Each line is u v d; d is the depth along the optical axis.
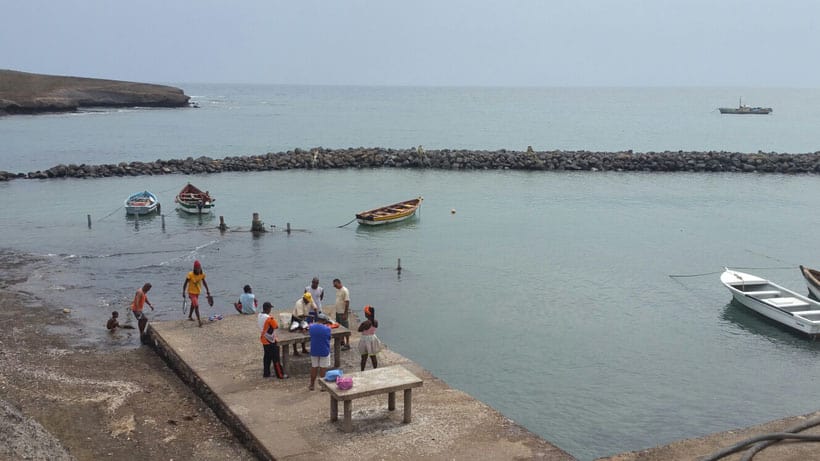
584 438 18.33
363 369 17.58
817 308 28.45
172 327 21.59
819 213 53.06
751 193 61.88
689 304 30.84
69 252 37.84
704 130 135.62
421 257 38.44
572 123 154.00
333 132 123.00
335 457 13.26
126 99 172.12
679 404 20.58
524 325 27.45
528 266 36.81
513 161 75.56
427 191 61.59
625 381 22.19
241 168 71.88
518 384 21.78
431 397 16.42
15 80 158.75
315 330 16.28
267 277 33.59
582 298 31.30
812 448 13.41
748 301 29.53
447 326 27.12
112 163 78.62
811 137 121.06
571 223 48.62
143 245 39.97
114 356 21.03
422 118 167.88
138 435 15.28
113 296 29.38
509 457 13.31
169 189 60.75
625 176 71.31
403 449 13.61
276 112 184.75
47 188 59.78
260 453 13.88
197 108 191.50
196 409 16.70
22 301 28.00
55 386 18.12
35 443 13.62
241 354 19.09
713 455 12.97
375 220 46.50
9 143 94.88
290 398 16.09
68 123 126.44
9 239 41.06
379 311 28.83
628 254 39.94
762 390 21.69
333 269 35.44
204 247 39.66
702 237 44.78
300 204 54.91
